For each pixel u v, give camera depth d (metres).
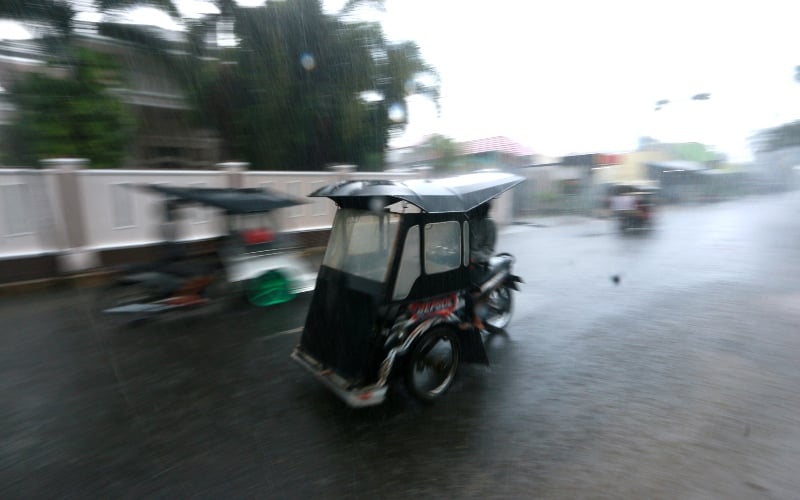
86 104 8.59
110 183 7.09
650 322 5.34
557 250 10.05
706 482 2.59
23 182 6.33
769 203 22.48
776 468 2.71
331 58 11.29
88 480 2.62
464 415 3.32
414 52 12.28
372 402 3.13
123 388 3.71
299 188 9.50
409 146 19.36
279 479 2.63
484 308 4.68
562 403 3.50
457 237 3.70
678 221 15.24
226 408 3.42
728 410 3.37
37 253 6.50
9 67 9.11
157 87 11.06
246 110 10.95
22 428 3.14
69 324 5.08
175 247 5.85
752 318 5.44
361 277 3.37
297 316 5.49
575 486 2.57
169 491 2.53
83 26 9.49
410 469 2.72
